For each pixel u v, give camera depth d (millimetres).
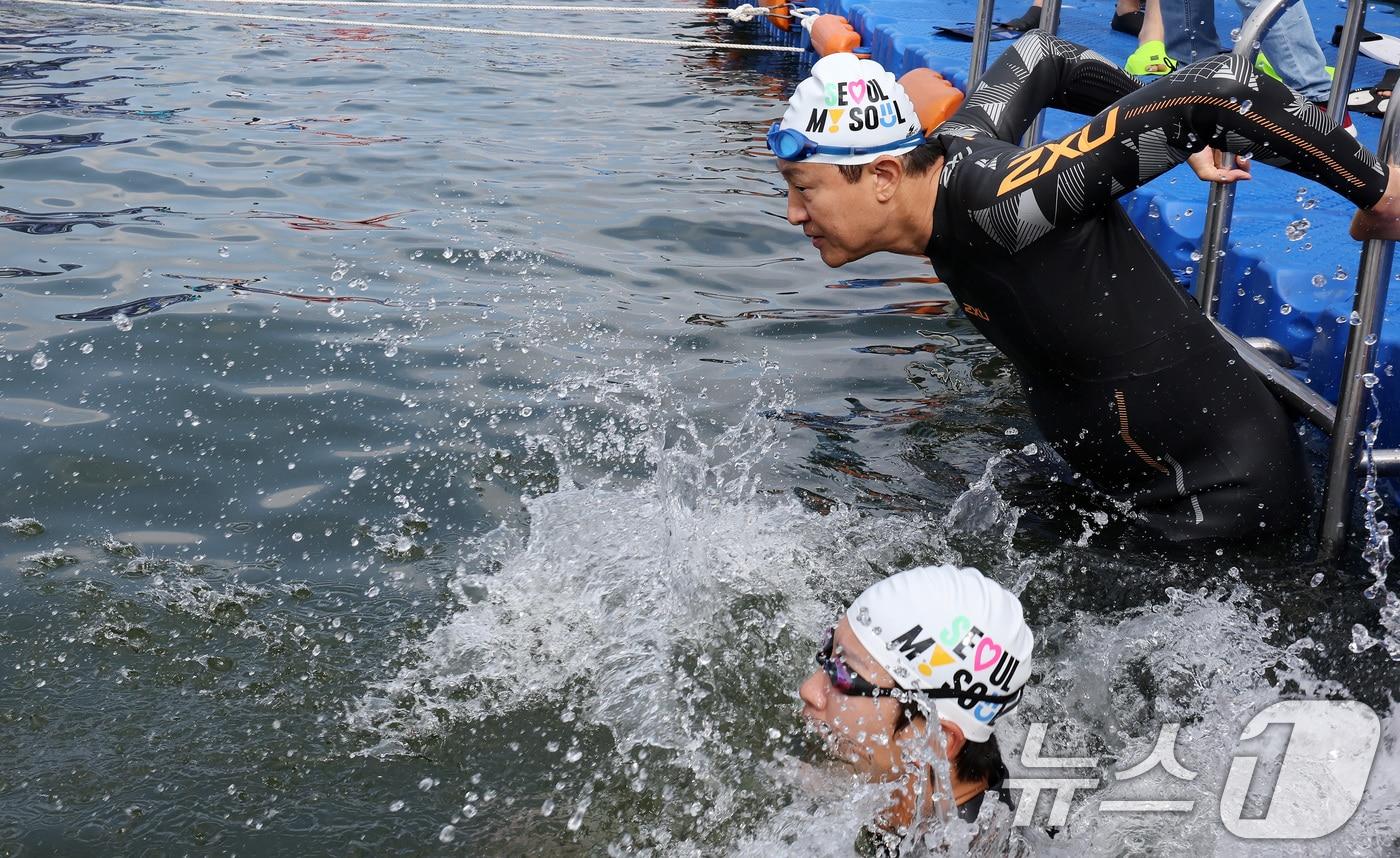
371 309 5027
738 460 3906
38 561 3221
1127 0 8578
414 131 8211
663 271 5734
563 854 2365
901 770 2404
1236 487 3182
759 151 8148
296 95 9180
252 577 3199
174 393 4184
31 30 11188
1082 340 3094
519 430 4039
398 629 3021
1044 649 2920
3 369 4305
